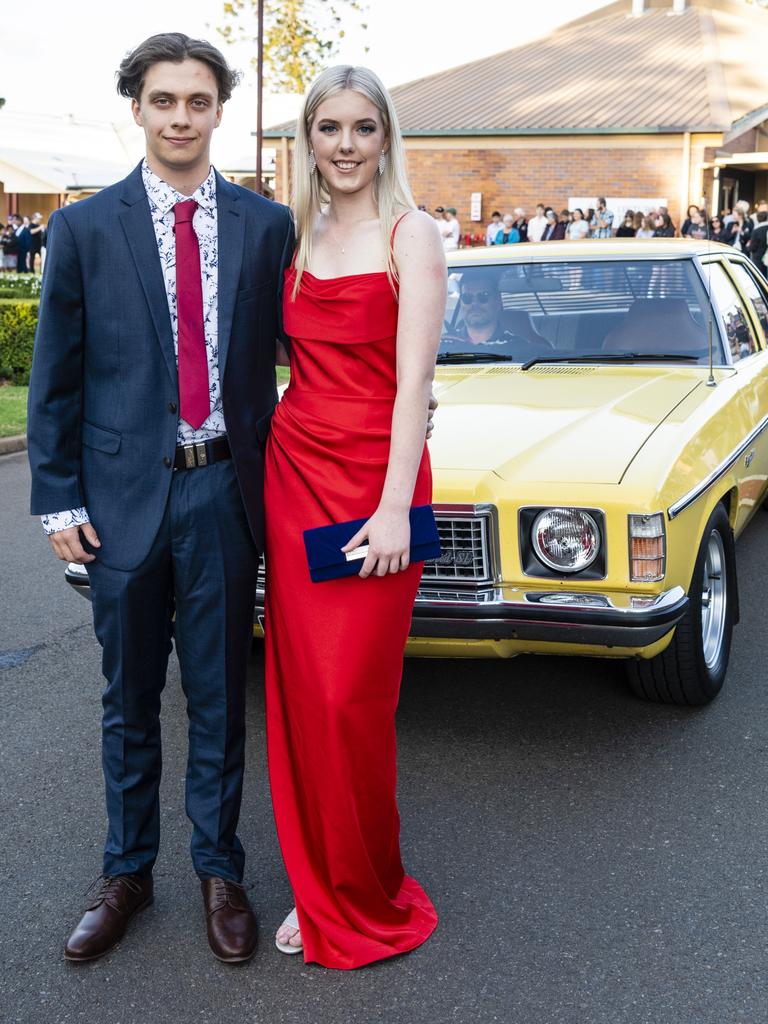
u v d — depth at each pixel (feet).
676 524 11.23
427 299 7.95
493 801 11.09
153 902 9.50
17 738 12.78
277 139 82.17
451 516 11.10
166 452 8.43
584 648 11.14
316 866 8.75
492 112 81.97
